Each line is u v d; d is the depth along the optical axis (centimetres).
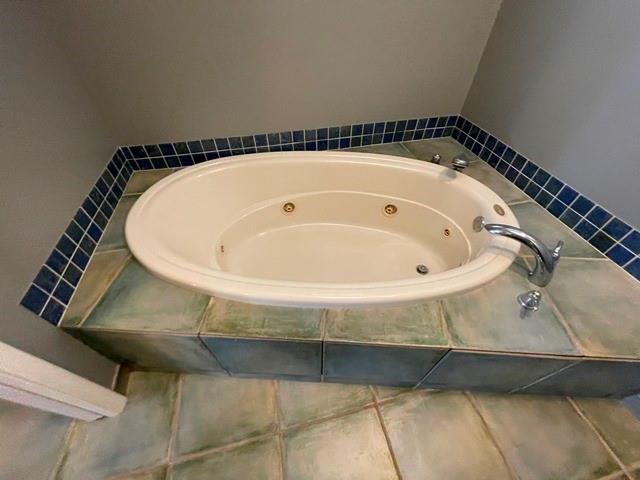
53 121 90
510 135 122
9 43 77
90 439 94
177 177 118
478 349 75
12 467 79
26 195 78
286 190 137
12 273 71
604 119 88
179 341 83
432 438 95
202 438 95
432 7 112
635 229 87
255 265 135
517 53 112
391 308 82
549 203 110
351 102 134
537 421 98
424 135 154
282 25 106
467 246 115
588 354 73
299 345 80
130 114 118
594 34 86
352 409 101
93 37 98
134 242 95
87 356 91
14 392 67
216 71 113
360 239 144
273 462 91
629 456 91
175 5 96
